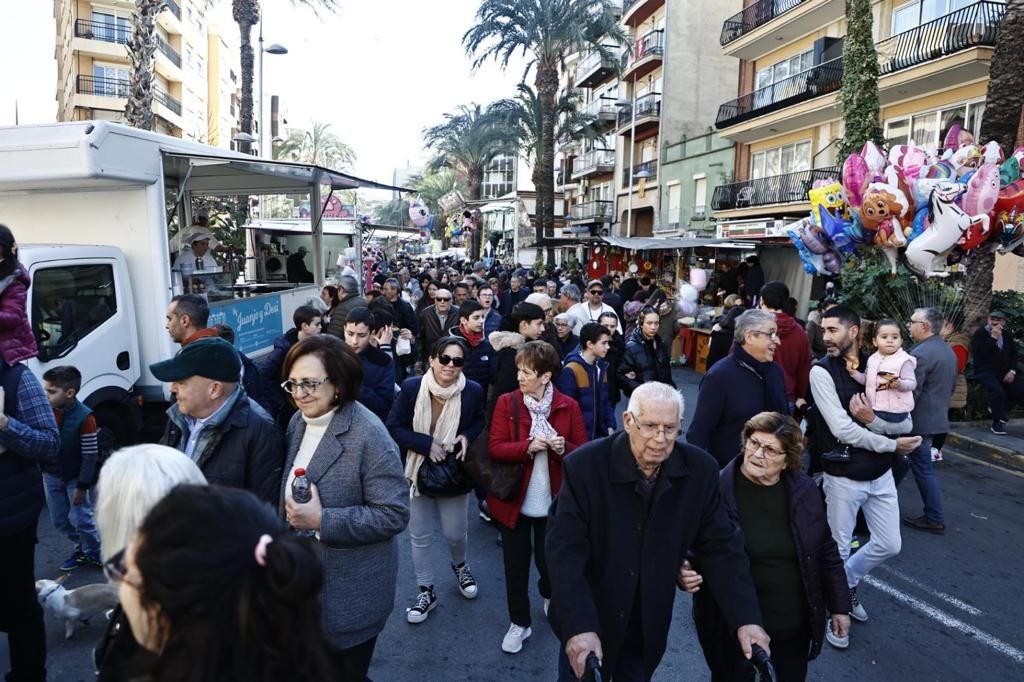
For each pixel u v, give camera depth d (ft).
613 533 8.58
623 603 8.58
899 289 35.27
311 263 56.85
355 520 8.02
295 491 7.97
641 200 123.44
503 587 15.90
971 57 53.42
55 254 18.54
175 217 32.22
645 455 8.25
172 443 9.34
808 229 35.53
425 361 28.19
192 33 154.51
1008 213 30.35
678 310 47.34
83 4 127.95
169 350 21.88
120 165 19.80
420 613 14.23
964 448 29.68
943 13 60.90
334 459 8.36
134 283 21.49
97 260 19.98
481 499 19.72
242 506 4.05
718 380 13.53
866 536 18.38
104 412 20.16
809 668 12.90
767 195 82.79
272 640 3.76
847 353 13.79
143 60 40.96
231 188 34.65
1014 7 33.60
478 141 146.10
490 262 97.71
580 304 26.27
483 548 18.19
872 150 31.65
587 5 91.91
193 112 157.48
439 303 28.02
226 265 38.24
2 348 10.42
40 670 10.23
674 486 8.64
